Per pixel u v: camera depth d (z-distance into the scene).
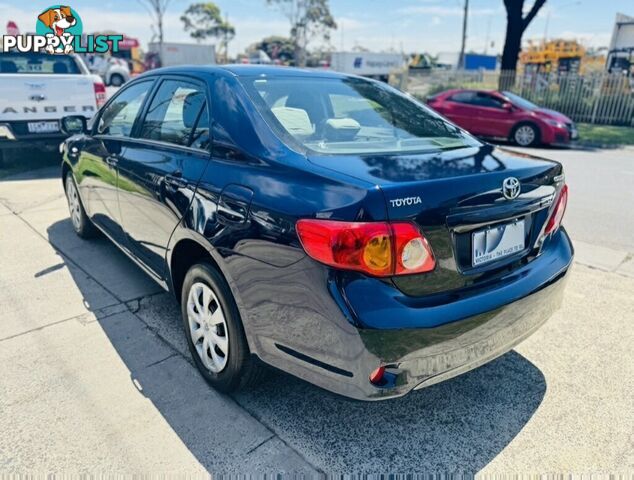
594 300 3.66
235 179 2.29
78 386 2.62
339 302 1.87
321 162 2.15
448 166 2.20
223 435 2.29
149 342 3.05
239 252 2.20
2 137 7.06
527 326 2.33
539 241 2.46
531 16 16.48
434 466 2.15
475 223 2.07
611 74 15.94
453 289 2.06
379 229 1.83
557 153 10.96
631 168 9.00
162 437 2.27
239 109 2.50
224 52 55.59
